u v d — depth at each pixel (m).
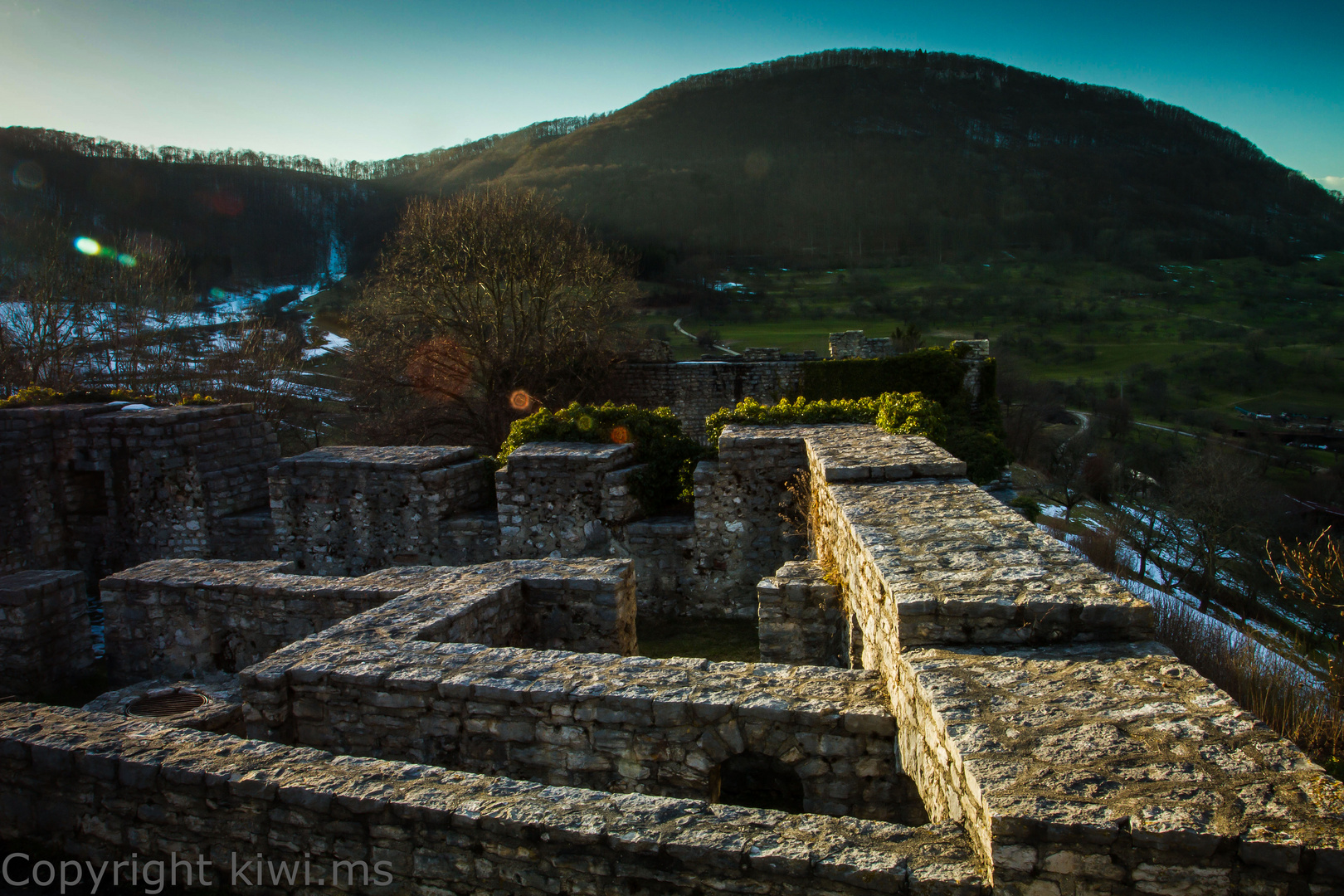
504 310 26.08
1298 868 2.38
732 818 3.36
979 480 25.36
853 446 8.73
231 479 14.24
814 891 3.01
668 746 4.43
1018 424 43.25
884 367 27.30
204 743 4.48
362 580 7.90
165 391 28.78
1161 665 3.54
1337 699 6.29
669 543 10.90
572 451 11.26
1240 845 2.42
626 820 3.40
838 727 4.18
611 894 3.33
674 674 4.77
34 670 9.01
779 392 27.59
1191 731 3.00
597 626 7.17
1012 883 2.62
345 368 29.66
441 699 4.84
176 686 8.02
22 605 8.90
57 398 15.32
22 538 13.65
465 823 3.55
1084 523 28.28
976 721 3.16
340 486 12.28
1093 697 3.29
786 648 7.08
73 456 13.90
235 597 8.28
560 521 11.23
